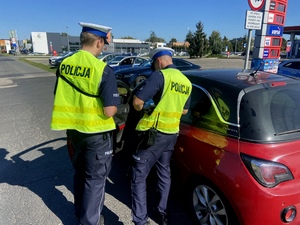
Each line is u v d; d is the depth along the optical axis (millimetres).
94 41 1932
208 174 2062
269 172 1748
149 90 1949
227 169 1906
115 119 2730
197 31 54281
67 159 3795
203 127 2242
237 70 2836
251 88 2135
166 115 2062
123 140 2596
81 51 1926
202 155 2129
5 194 2898
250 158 1812
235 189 1845
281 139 1887
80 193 2357
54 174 3357
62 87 1945
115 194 2906
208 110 2256
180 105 2115
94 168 2086
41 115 6289
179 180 2453
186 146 2303
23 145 4328
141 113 2320
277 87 2229
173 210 2609
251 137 1887
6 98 8523
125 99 2910
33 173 3385
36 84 11797
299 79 2510
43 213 2576
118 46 65125
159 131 2086
